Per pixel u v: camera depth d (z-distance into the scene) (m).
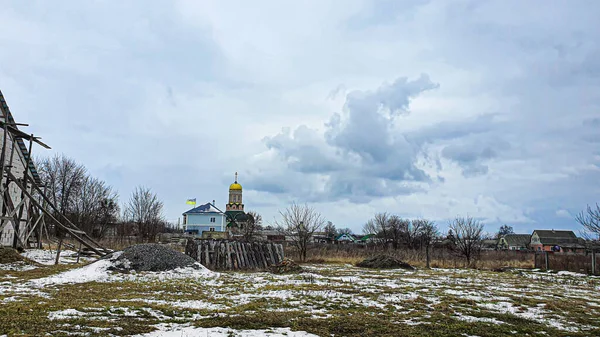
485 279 19.61
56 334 6.68
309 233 31.98
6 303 9.15
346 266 26.59
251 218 67.06
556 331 8.33
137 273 16.52
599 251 28.22
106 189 51.53
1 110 23.44
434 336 7.50
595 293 15.49
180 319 8.36
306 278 16.91
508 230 107.56
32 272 15.95
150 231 44.69
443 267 28.89
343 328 7.88
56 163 48.97
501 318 9.48
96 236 42.69
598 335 8.15
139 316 8.45
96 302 9.86
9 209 23.39
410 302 11.30
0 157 22.64
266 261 23.41
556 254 28.58
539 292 14.91
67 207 47.81
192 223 79.75
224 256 22.16
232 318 8.38
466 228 31.78
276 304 10.47
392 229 58.66
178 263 18.17
